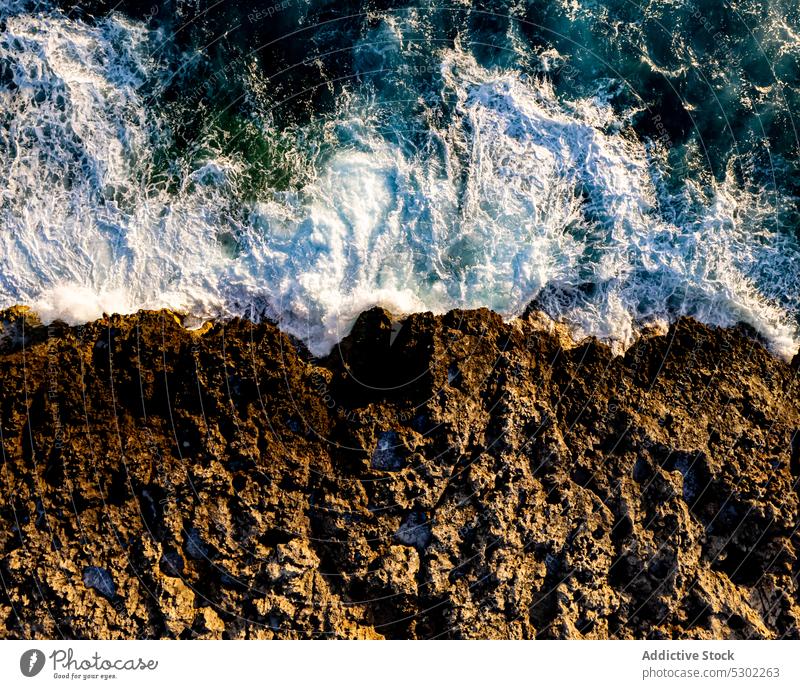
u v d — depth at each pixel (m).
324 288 14.76
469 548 13.51
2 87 15.19
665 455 14.28
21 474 13.13
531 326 15.15
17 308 14.31
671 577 13.84
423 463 13.50
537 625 13.55
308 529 13.40
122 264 14.72
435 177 15.45
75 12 15.59
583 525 13.84
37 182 14.90
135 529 13.07
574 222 15.70
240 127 15.53
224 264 14.84
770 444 14.65
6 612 12.78
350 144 15.56
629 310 15.55
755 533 14.36
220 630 12.91
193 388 13.60
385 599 13.27
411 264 15.13
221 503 13.23
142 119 15.36
